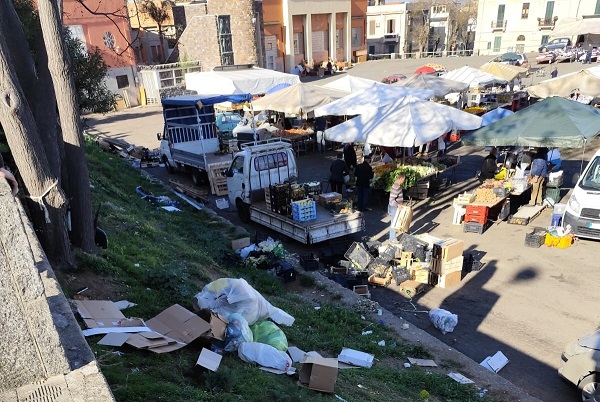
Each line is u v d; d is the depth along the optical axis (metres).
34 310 2.99
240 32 43.44
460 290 9.67
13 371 2.97
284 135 21.48
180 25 42.34
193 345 5.27
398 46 68.50
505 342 7.92
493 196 12.76
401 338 7.96
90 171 13.93
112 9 35.84
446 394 6.27
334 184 15.09
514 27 58.31
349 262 10.66
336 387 5.36
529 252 11.20
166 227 11.56
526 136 13.22
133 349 4.69
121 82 38.59
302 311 8.31
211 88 23.73
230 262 10.23
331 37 56.69
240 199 13.63
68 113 6.52
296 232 11.44
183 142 19.09
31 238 4.15
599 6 52.66
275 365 5.38
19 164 5.65
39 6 6.09
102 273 6.59
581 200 11.34
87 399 2.88
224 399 4.18
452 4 72.00
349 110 18.58
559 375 6.71
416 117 14.12
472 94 29.56
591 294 9.17
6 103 5.33
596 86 18.62
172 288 6.82
